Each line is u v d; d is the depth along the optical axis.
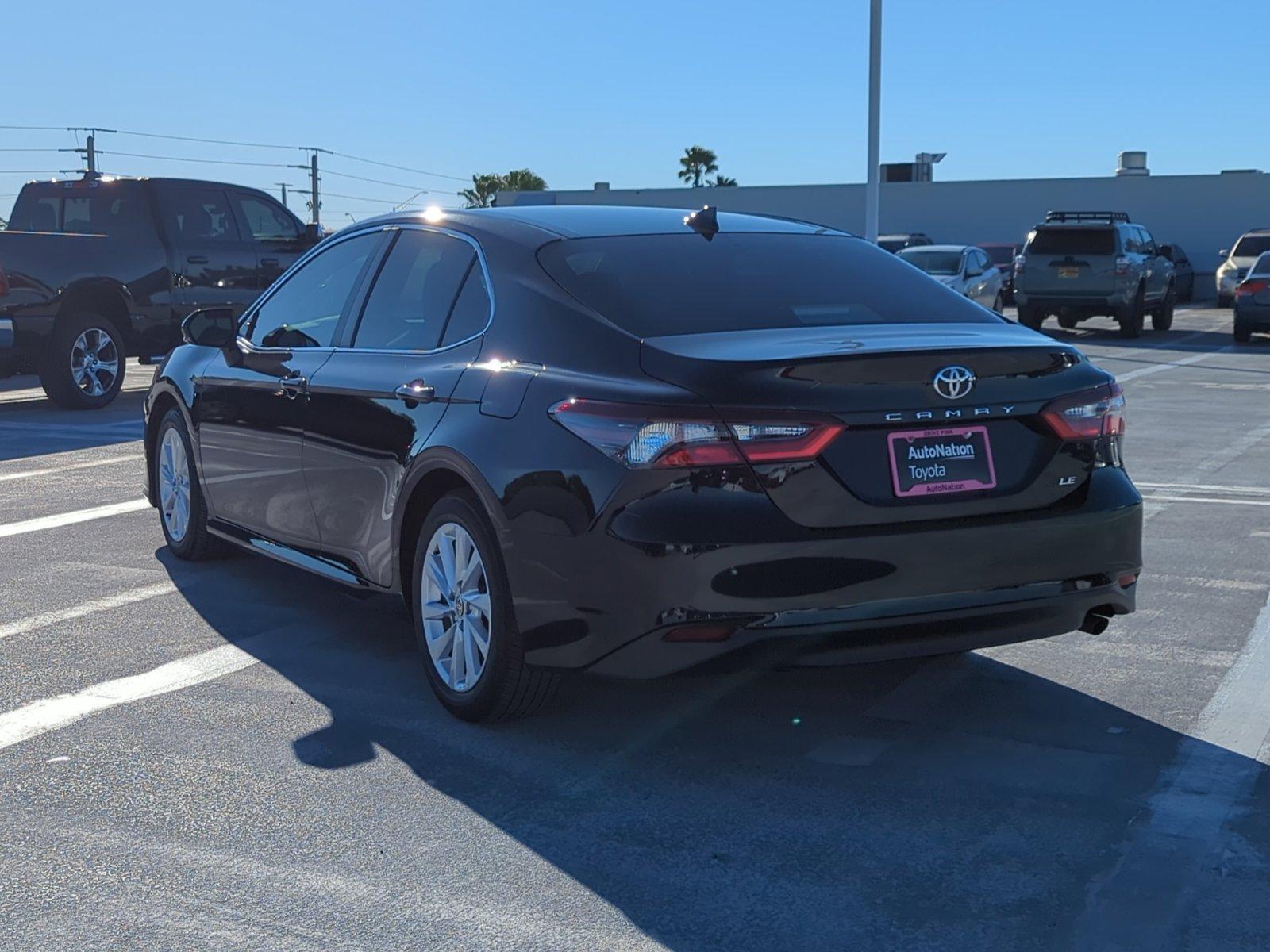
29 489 8.56
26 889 3.27
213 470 6.14
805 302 4.41
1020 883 3.29
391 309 5.02
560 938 3.03
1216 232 42.53
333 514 5.12
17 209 14.22
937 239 45.59
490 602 4.21
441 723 4.43
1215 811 3.70
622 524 3.76
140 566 6.54
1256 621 5.58
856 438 3.82
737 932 3.05
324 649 5.24
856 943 3.00
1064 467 4.11
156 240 13.57
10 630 5.47
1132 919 3.10
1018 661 5.08
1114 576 4.22
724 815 3.70
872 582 3.81
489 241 4.70
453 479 4.43
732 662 3.79
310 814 3.71
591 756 4.14
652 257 4.56
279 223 14.89
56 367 12.94
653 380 3.85
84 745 4.22
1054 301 24.20
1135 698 4.64
